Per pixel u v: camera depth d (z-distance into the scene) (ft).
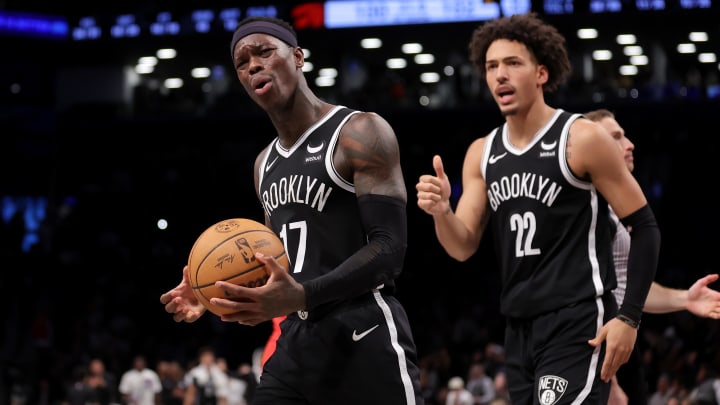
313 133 10.41
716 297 12.21
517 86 11.58
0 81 64.64
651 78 60.08
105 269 63.87
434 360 45.62
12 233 65.10
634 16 53.52
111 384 43.42
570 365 11.02
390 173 10.02
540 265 11.38
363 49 61.11
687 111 57.31
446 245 11.82
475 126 61.05
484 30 12.04
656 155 62.90
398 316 10.32
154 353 54.95
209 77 68.33
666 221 62.39
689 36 57.16
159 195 67.00
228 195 66.39
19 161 66.64
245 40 10.19
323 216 10.25
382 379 10.02
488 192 11.99
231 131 65.57
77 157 67.67
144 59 63.98
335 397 10.09
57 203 67.41
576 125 11.36
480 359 43.93
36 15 60.64
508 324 11.85
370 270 9.53
